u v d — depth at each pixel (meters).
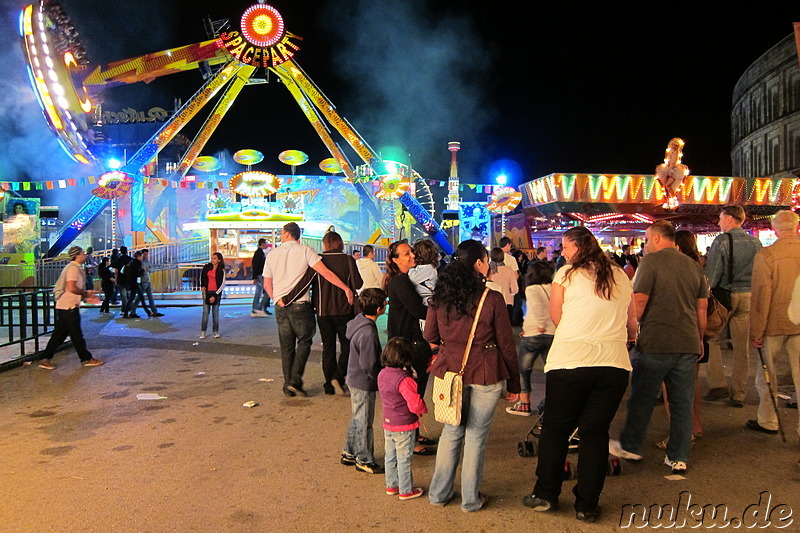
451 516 3.83
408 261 5.50
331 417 6.04
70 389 7.29
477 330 3.79
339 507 3.97
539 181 25.17
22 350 8.98
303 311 6.78
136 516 3.84
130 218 30.16
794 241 5.13
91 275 21.19
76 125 22.73
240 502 4.05
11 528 3.69
